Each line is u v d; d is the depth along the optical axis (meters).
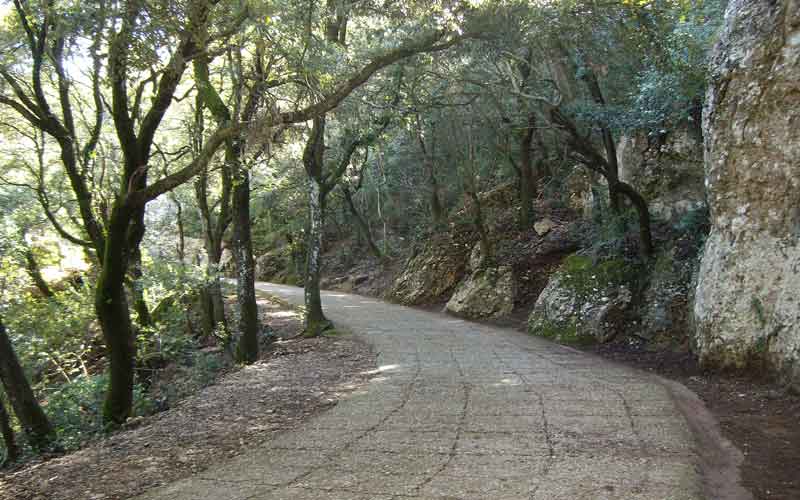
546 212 19.00
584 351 11.16
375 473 4.79
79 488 4.85
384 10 10.89
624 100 13.30
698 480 4.40
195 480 4.86
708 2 10.45
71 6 7.10
